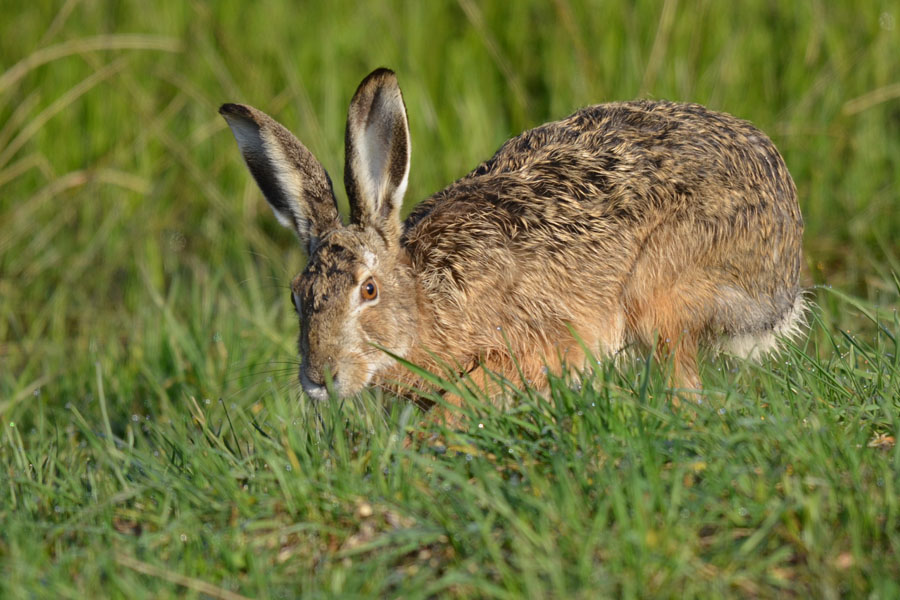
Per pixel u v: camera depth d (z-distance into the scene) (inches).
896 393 380.2
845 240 664.4
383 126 442.3
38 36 794.8
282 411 424.8
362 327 427.8
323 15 809.5
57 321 665.6
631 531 293.9
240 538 327.6
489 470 337.4
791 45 755.4
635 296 463.5
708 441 339.3
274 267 689.6
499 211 454.9
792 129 694.5
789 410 360.5
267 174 471.8
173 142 751.1
